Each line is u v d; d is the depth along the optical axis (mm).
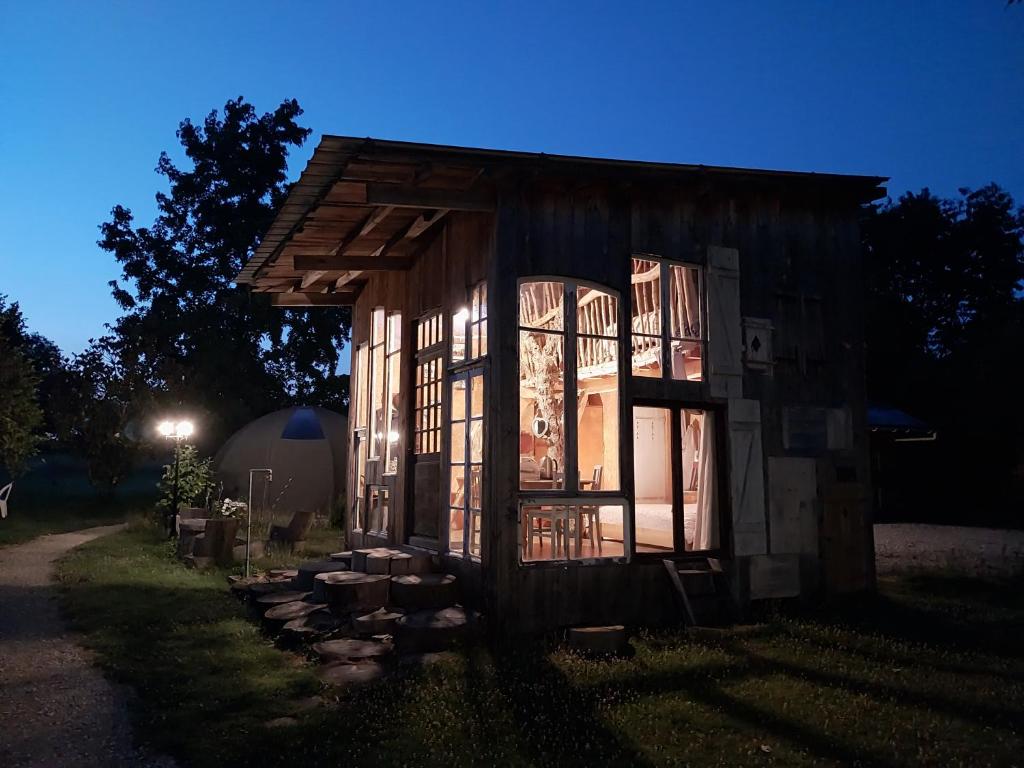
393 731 4844
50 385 28703
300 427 21422
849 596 9180
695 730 4992
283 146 34188
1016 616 8359
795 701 5555
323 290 12180
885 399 24922
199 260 32875
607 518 8547
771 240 9367
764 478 8875
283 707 5305
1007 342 22219
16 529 15758
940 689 5828
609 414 10414
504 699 5465
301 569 8703
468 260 8273
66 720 5051
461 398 8320
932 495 22203
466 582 7695
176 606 8344
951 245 27375
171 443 25047
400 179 7355
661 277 8641
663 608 7980
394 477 9758
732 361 8836
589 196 8141
